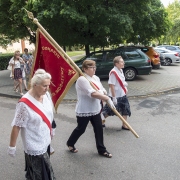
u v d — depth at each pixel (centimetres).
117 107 520
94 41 1142
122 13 1026
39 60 354
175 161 397
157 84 1041
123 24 991
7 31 1260
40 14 922
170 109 696
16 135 259
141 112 670
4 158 418
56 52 337
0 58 1762
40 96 263
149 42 1517
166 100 801
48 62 342
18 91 955
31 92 261
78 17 910
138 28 1204
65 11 893
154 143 467
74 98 827
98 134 409
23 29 1206
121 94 516
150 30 1245
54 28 1055
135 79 1177
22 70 934
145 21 1190
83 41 1132
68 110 707
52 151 359
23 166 391
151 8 1162
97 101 396
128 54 1144
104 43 1158
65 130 546
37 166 271
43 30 329
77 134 417
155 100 804
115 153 428
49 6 923
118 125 570
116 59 502
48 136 275
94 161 402
